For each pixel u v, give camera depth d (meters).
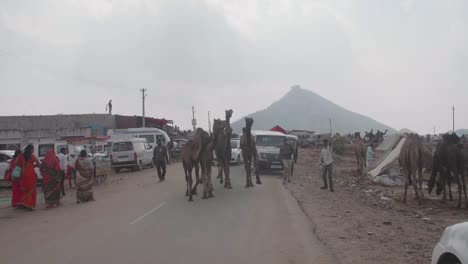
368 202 16.16
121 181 23.94
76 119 53.19
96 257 8.20
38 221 12.30
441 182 16.83
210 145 15.85
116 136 34.22
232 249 8.80
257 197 16.25
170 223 11.37
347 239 9.80
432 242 9.75
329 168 18.69
